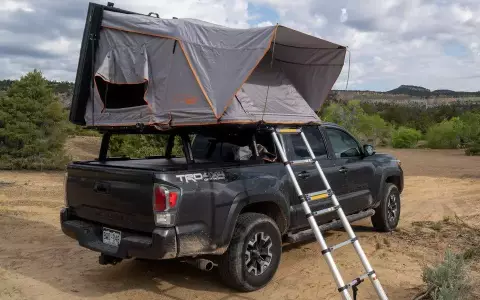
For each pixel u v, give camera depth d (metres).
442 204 10.58
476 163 20.02
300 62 5.79
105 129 5.60
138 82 5.05
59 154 16.19
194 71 4.71
